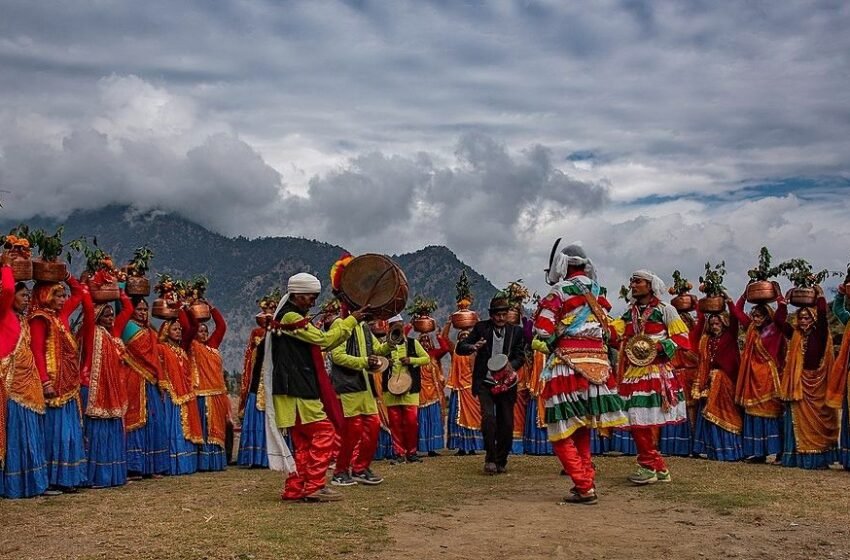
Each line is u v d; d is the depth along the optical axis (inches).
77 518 289.1
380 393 501.7
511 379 432.1
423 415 556.4
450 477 416.2
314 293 322.7
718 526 275.6
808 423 443.2
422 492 355.6
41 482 346.3
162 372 438.3
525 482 392.5
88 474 379.2
